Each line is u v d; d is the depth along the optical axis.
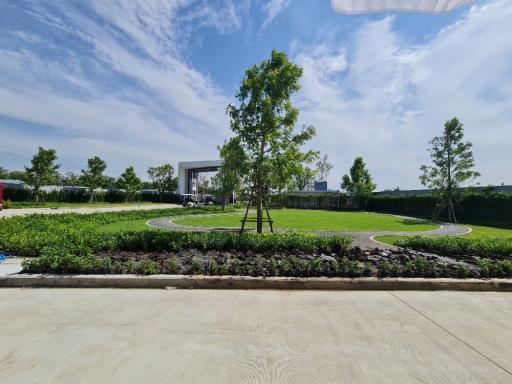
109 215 16.67
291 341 2.62
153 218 18.06
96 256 5.39
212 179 33.50
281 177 8.27
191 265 4.79
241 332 2.78
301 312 3.32
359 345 2.56
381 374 2.13
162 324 2.95
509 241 6.81
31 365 2.19
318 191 45.31
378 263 5.33
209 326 2.91
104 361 2.26
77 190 38.72
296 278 4.33
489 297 3.97
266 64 8.10
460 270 4.63
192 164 47.25
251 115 8.02
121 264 4.80
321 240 6.53
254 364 2.25
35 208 25.92
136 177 43.56
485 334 2.81
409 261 5.13
